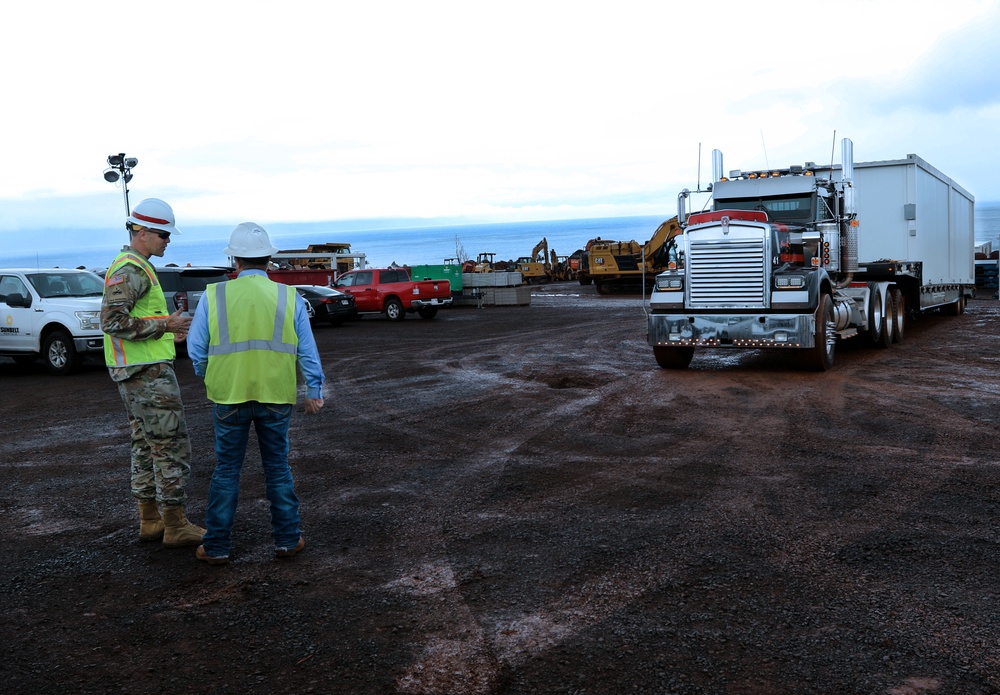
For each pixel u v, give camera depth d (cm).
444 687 319
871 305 1391
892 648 343
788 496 566
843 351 1434
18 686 329
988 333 1681
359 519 539
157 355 483
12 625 389
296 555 474
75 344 1394
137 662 348
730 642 351
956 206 2025
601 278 3997
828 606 385
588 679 322
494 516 538
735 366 1255
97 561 475
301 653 353
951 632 357
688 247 1184
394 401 1002
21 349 1442
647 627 367
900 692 308
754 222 1147
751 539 480
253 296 455
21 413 1012
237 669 340
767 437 752
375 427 844
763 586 411
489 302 3262
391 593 414
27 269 1492
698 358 1370
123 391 487
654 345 1204
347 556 471
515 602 399
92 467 711
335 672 335
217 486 459
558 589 414
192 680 331
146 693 322
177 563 469
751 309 1155
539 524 518
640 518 525
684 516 527
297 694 318
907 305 1703
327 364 1422
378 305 2647
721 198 1376
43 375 1422
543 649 349
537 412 902
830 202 1355
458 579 430
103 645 366
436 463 684
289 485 469
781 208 1341
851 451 691
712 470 640
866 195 1634
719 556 454
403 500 580
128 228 496
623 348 1539
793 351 1302
